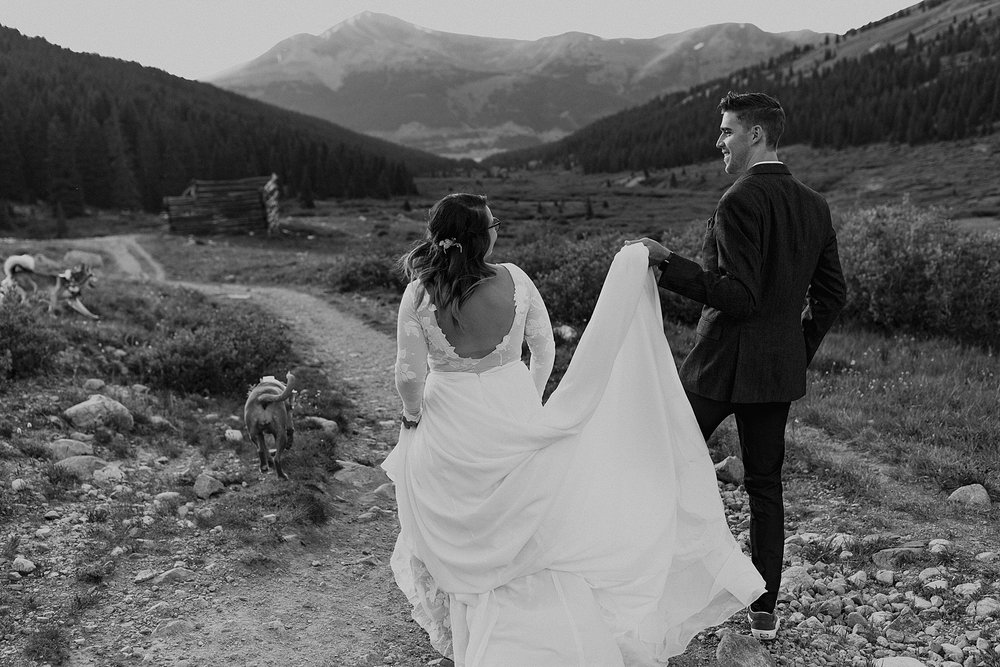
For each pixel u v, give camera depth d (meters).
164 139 106.12
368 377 9.72
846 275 12.88
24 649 3.47
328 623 3.93
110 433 6.34
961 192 95.06
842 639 3.69
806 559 4.50
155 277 28.14
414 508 3.53
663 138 190.50
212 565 4.36
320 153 119.12
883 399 7.46
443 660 3.61
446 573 3.34
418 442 3.57
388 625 3.96
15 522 4.66
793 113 167.25
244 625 3.83
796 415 7.11
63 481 5.29
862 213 14.19
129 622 3.78
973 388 7.80
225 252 39.75
